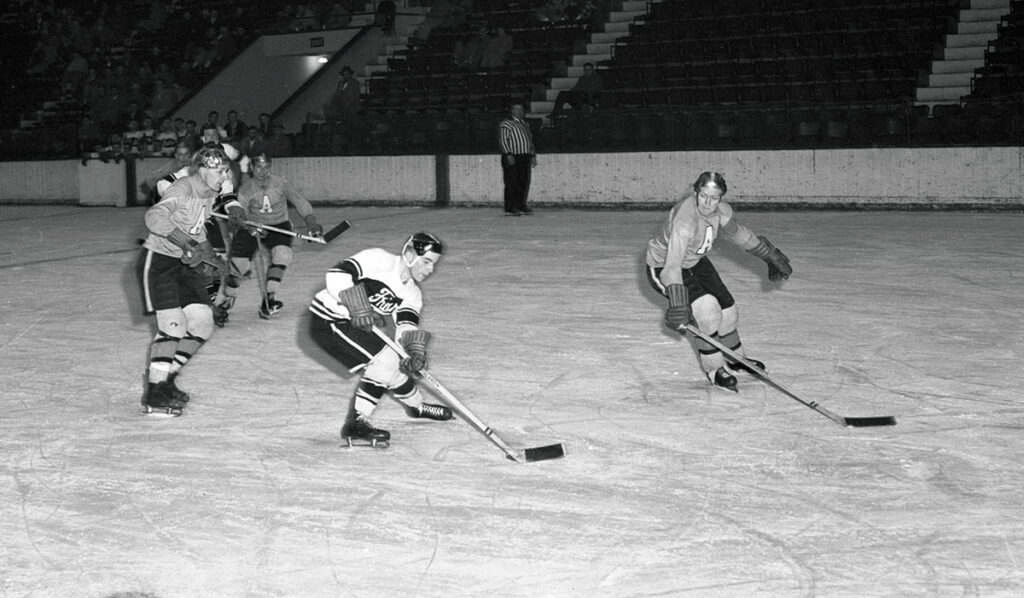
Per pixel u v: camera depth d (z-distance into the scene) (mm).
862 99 19938
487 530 4309
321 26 27672
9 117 28516
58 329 8875
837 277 10859
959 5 20828
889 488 4730
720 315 6430
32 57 30422
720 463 5129
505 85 23766
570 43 24406
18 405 6438
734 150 19078
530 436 5637
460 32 25766
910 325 8398
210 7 30016
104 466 5227
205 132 9133
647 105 21469
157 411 6203
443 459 5254
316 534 4297
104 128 26266
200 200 6285
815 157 18531
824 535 4203
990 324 8375
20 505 4684
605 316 9055
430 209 20922
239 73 27359
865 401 6211
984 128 17609
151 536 4305
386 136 22641
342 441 5594
